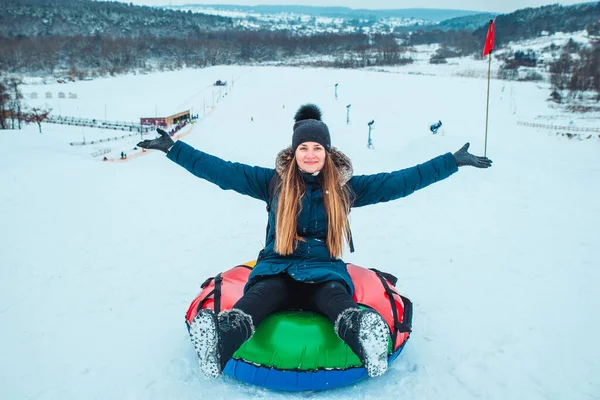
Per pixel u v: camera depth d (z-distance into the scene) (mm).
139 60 119875
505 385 3098
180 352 3461
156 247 6199
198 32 189875
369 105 50781
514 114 48812
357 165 15828
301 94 58062
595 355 3486
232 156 21000
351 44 164000
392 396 2941
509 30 180500
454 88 63531
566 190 9797
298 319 2926
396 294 3434
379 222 7555
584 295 4598
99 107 61656
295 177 2928
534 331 3850
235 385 3016
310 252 2924
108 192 9430
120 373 3197
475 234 6777
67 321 4004
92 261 5578
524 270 5301
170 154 3092
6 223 6949
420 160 16172
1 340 3658
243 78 73938
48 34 149875
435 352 3494
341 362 2842
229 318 2496
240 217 7953
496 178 10898
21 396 2957
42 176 10391
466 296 4582
